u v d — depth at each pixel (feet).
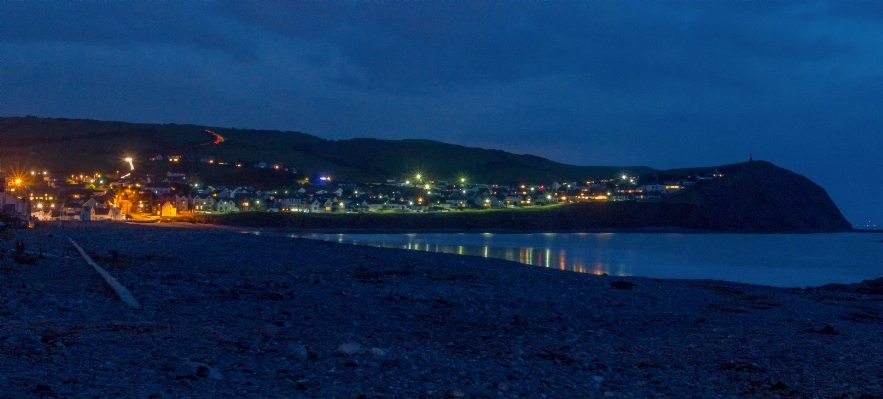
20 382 31.76
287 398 34.09
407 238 489.67
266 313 64.13
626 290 107.76
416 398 36.65
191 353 42.11
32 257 100.42
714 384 46.75
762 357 56.44
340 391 36.52
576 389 42.57
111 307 60.23
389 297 82.02
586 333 66.23
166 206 531.50
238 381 36.68
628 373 49.14
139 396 31.35
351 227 614.34
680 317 81.05
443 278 108.47
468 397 37.83
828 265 303.27
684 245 474.90
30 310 54.75
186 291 75.77
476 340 59.06
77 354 39.01
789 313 93.50
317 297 77.97
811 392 44.83
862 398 43.55
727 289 125.59
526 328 66.95
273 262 118.01
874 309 105.91
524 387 41.86
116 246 142.00
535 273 125.49
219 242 157.48
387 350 49.49
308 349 46.42
